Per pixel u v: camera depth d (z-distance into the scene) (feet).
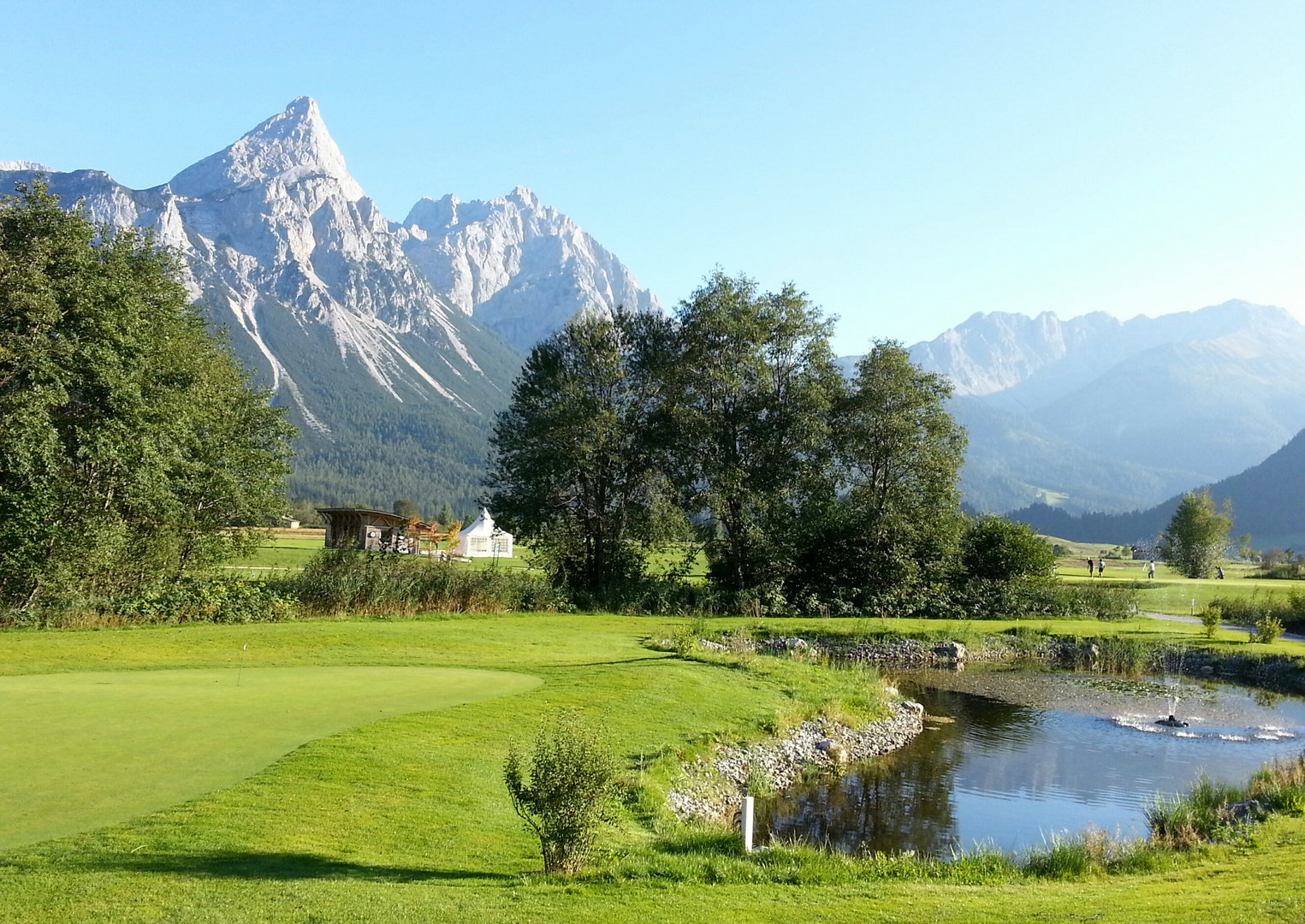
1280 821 44.91
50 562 96.07
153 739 43.09
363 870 30.35
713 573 164.04
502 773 44.93
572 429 143.33
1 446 92.27
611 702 66.03
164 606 98.78
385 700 57.36
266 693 56.95
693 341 156.87
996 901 30.48
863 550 157.28
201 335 135.03
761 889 31.89
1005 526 170.60
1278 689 113.09
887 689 96.99
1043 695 105.50
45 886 26.17
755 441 156.35
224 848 30.71
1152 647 130.11
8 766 37.60
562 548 151.33
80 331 101.55
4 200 102.47
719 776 59.26
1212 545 287.28
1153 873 36.76
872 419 158.81
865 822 56.29
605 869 33.14
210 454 124.16
